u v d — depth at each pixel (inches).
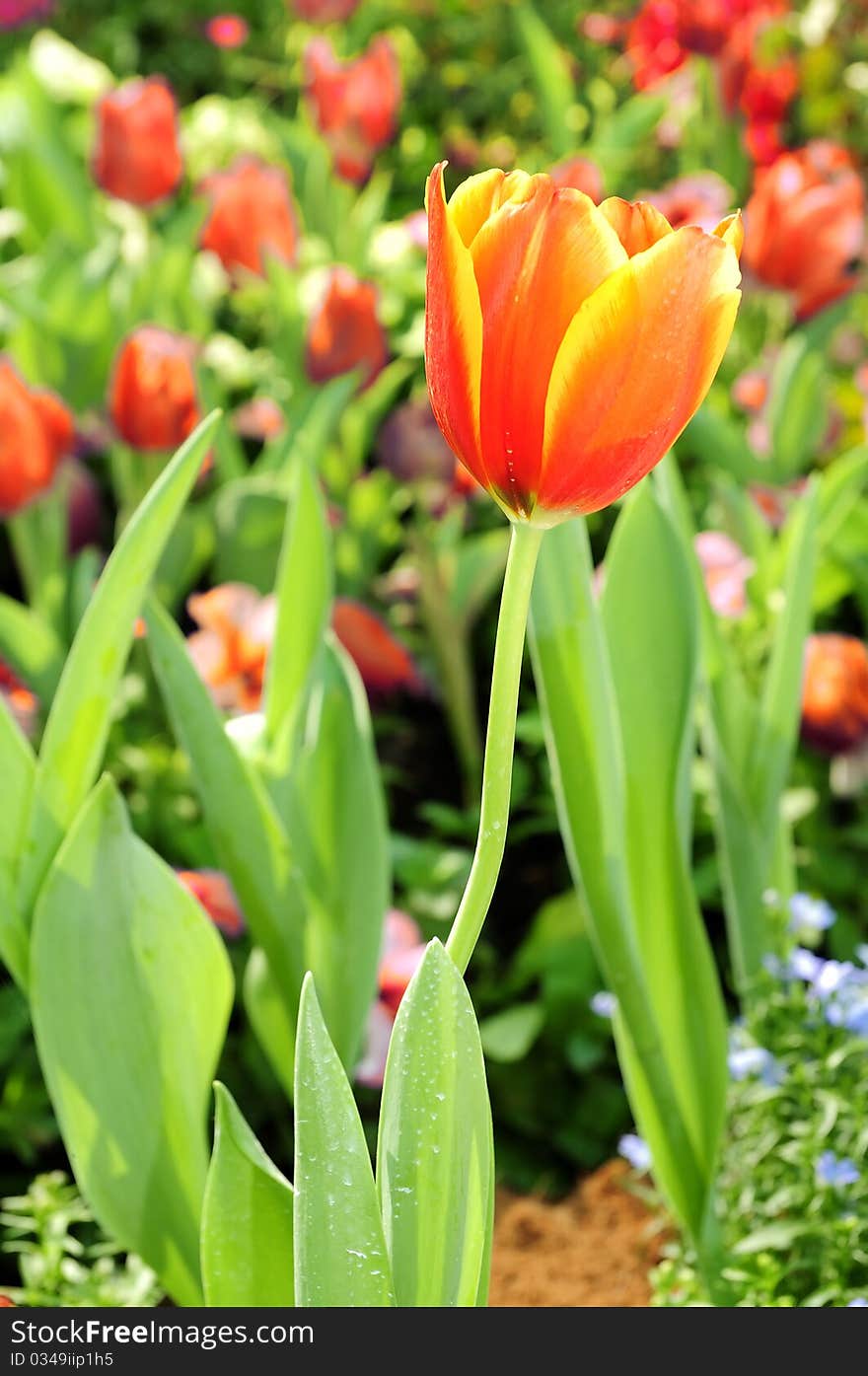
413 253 64.4
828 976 31.7
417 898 42.3
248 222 56.8
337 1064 22.3
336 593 50.8
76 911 26.0
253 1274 24.7
